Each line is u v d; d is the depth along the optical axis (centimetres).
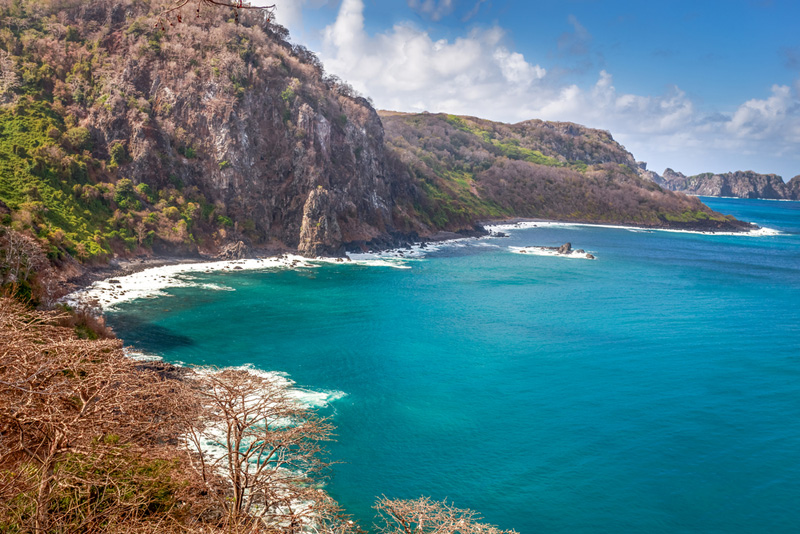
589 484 4222
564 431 5025
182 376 4638
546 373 6444
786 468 4553
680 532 3738
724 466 4553
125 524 2128
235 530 2227
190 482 2505
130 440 2359
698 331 8450
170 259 11456
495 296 10394
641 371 6631
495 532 2828
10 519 1991
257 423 3444
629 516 3869
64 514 2069
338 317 8394
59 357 2103
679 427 5203
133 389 2481
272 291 9831
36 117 11844
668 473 4422
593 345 7569
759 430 5191
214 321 7738
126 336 6738
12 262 6631
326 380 5888
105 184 11550
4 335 2100
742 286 12312
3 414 1848
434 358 6781
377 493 3959
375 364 6456
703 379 6425
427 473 4256
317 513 2828
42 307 6169
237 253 12412
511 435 4900
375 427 4909
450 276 12219
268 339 7112
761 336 8250
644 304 10188
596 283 12081
